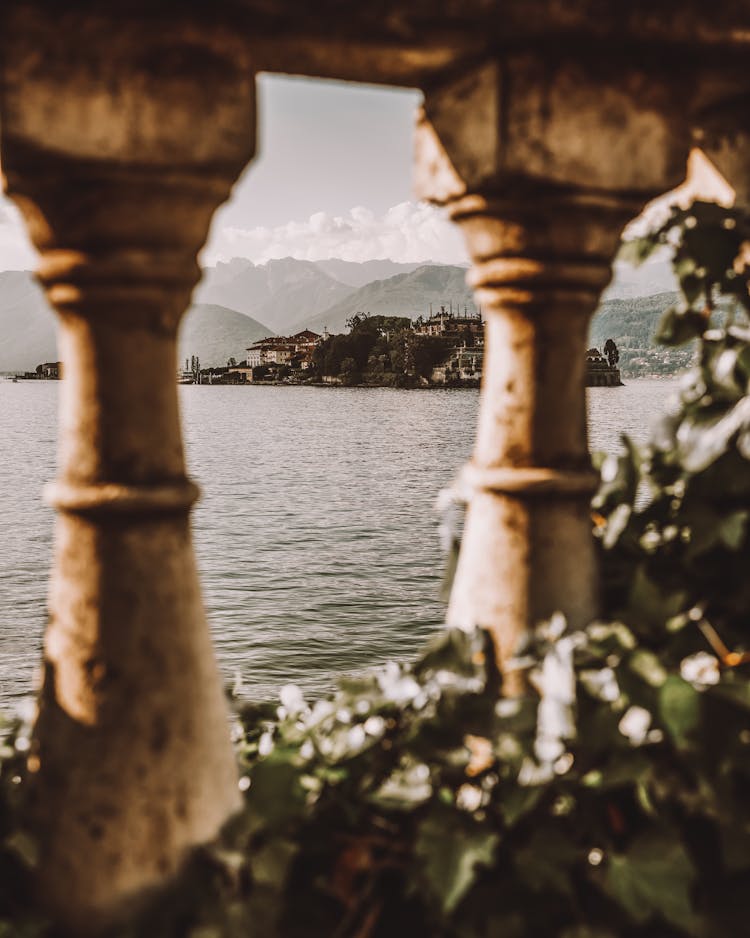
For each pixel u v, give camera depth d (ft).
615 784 7.44
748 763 7.39
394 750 8.35
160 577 7.04
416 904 7.69
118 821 7.03
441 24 6.97
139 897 7.09
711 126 9.25
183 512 7.20
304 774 8.21
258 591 173.27
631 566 9.07
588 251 7.80
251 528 233.76
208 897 7.12
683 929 7.16
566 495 8.17
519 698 7.84
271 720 10.44
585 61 7.39
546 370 8.04
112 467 6.92
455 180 7.81
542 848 7.50
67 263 6.70
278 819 7.78
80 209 6.56
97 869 7.06
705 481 8.61
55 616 7.20
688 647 8.19
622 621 8.34
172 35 6.43
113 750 7.00
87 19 6.23
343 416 587.27
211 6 6.53
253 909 7.18
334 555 203.10
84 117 6.34
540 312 7.93
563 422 8.15
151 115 6.46
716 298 9.05
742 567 8.59
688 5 7.34
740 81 8.36
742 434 8.43
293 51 7.34
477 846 7.31
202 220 6.82
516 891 7.51
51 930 7.16
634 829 7.81
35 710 7.72
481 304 8.30
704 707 7.41
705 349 9.05
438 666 8.18
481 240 7.92
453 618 8.73
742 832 7.35
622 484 9.31
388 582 180.14
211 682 7.38
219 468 347.97
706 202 8.74
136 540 6.97
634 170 7.68
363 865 7.65
